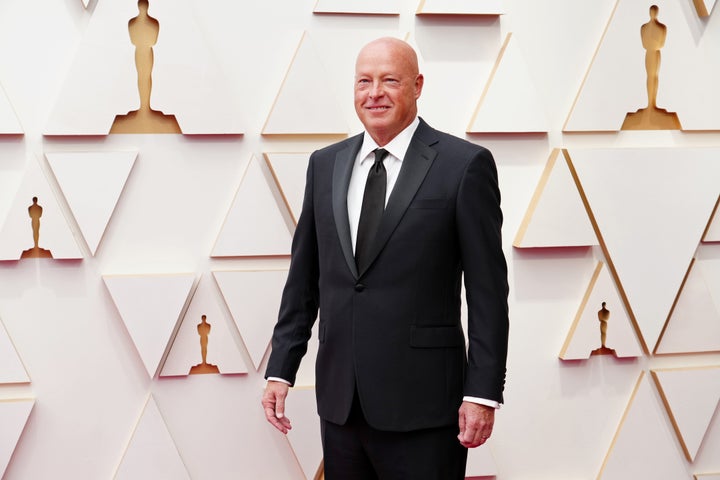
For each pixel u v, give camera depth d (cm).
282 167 253
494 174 195
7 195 244
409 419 188
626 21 265
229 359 255
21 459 248
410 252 189
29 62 243
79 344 249
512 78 259
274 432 259
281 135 255
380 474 195
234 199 252
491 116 258
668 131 272
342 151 205
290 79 251
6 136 243
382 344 189
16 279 246
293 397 258
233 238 252
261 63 253
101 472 251
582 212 264
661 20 268
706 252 277
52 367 248
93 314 250
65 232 245
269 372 208
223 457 257
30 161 244
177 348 253
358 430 195
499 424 267
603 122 265
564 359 266
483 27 261
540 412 268
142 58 248
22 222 244
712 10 270
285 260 258
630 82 266
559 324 269
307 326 212
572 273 269
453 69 260
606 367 272
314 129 254
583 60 266
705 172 271
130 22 247
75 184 245
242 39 252
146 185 250
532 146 265
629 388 273
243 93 253
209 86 249
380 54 193
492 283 187
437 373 190
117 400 252
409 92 194
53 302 248
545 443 269
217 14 251
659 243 270
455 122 261
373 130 195
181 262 253
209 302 254
